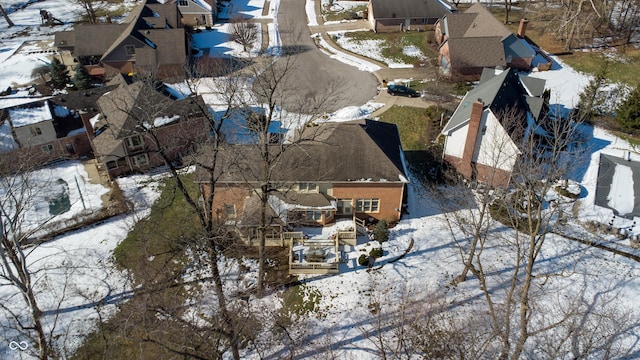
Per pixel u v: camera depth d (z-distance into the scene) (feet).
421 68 208.03
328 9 279.90
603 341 88.79
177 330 93.86
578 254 109.29
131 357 90.58
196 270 108.78
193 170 143.23
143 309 88.43
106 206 130.82
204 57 219.82
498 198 117.19
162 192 134.21
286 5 290.35
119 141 136.46
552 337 89.61
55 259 113.50
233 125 160.04
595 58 211.00
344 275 106.42
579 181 132.77
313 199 114.42
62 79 198.08
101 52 207.82
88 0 261.85
